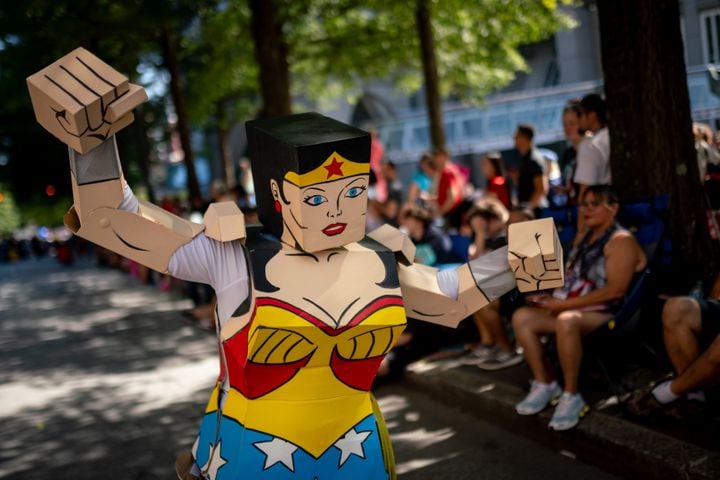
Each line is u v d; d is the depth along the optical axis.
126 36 9.83
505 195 7.78
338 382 2.46
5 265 35.69
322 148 2.29
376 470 2.51
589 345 4.25
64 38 8.95
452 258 6.30
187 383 6.53
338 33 13.69
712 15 6.46
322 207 2.35
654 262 4.43
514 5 11.38
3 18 8.71
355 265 2.48
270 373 2.39
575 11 11.24
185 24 14.52
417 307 2.68
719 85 6.58
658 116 4.81
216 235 2.41
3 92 10.66
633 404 3.94
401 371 5.70
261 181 2.52
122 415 5.71
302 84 18.66
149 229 2.37
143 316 10.73
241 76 16.61
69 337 9.70
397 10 12.23
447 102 20.98
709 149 5.58
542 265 2.47
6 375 7.60
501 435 4.50
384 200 9.10
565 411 4.05
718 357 3.56
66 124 2.10
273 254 2.43
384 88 25.25
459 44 12.61
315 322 2.34
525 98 14.38
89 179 2.22
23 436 5.38
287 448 2.43
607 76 5.00
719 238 5.32
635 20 4.80
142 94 2.12
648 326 4.39
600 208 4.36
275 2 11.91
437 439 4.55
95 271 22.08
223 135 20.92
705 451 3.47
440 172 8.31
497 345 5.44
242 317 2.42
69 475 4.53
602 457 3.85
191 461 2.75
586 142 5.21
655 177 4.84
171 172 36.12
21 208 31.16
